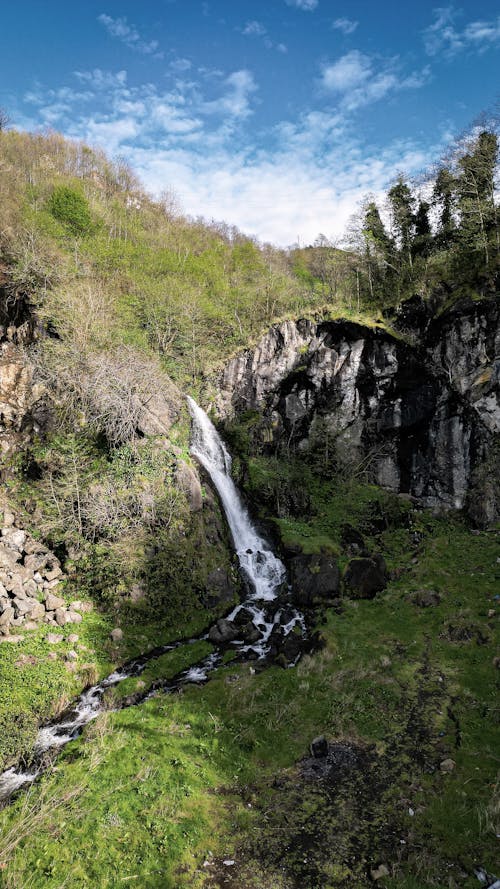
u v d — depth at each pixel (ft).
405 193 144.36
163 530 69.10
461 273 108.68
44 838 31.63
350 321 111.04
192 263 146.72
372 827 33.91
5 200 109.60
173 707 47.19
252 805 36.06
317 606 69.26
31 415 80.07
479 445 95.04
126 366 83.10
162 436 80.18
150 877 29.55
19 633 54.29
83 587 63.67
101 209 164.86
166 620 63.72
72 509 66.28
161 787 36.37
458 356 100.68
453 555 79.71
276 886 29.48
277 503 91.09
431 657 55.36
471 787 36.81
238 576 76.64
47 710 46.24
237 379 115.14
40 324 88.63
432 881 29.48
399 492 104.68
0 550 62.13
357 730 44.32
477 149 119.34
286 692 49.93
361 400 109.60
